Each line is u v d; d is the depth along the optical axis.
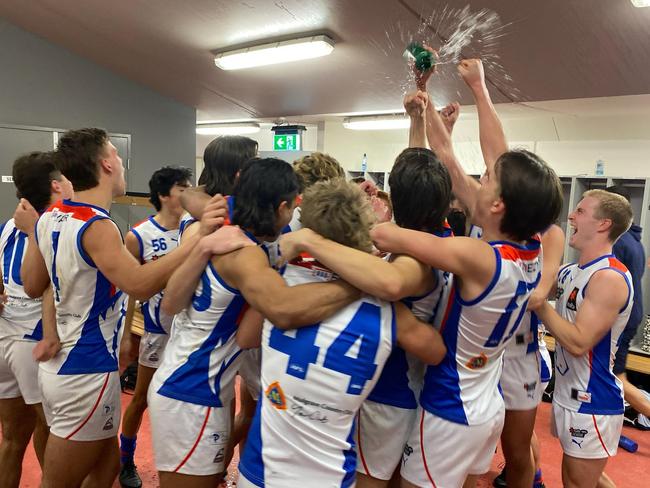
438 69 3.75
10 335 1.86
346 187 1.21
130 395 3.30
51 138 5.86
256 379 1.77
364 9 3.44
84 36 5.45
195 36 4.68
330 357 1.08
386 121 6.02
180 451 1.32
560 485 2.52
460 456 1.28
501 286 1.18
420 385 1.41
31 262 1.73
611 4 2.65
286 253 1.16
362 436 1.39
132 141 6.52
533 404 1.84
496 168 1.26
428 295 1.31
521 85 4.02
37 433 2.07
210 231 1.33
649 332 3.71
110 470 1.78
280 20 3.97
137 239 2.43
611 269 1.65
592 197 1.76
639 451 2.94
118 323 1.72
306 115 6.61
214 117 7.63
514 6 2.88
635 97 3.95
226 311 1.30
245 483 1.18
